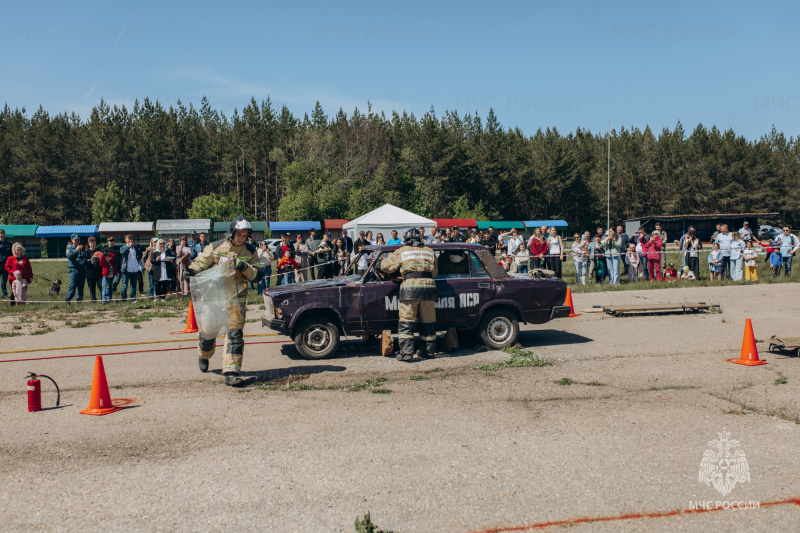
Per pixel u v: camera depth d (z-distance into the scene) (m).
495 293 8.62
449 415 5.41
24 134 78.81
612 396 6.02
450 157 76.50
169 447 4.70
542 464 4.20
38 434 5.08
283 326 8.04
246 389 6.55
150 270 15.70
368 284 8.30
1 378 7.34
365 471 4.13
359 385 6.59
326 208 62.03
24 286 14.81
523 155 86.81
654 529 3.25
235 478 4.05
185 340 9.87
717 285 16.50
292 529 3.32
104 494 3.84
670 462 4.19
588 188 82.94
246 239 7.02
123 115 91.56
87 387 6.84
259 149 84.12
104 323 11.92
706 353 8.11
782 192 85.38
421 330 8.15
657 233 18.09
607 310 11.62
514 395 6.11
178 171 81.88
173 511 3.57
